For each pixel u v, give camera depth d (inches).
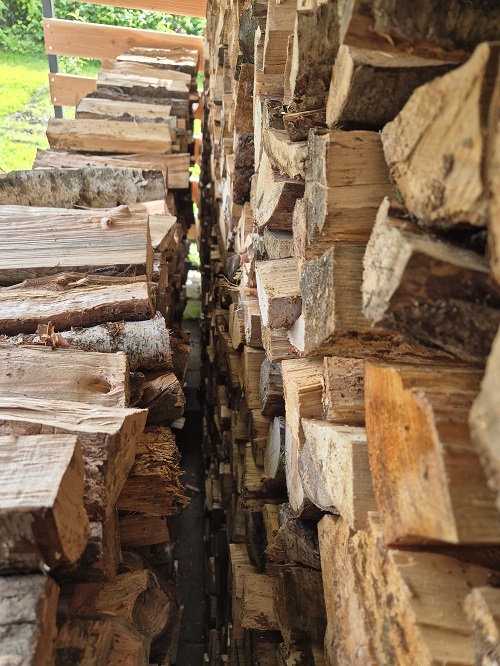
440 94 32.4
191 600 117.6
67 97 232.5
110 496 51.4
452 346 33.8
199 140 256.7
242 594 71.4
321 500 51.6
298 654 58.6
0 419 50.6
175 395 76.8
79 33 220.1
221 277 128.1
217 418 127.3
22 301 76.6
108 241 86.4
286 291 61.1
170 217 106.6
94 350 73.6
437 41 35.6
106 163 131.3
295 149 57.7
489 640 28.6
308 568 61.9
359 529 41.9
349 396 50.6
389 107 41.9
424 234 33.8
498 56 28.4
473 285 31.4
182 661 104.8
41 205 112.3
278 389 73.0
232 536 94.6
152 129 140.9
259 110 77.8
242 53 90.4
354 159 41.7
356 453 42.1
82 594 51.8
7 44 276.2
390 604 35.8
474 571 34.8
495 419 26.0
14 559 39.1
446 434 30.6
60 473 39.3
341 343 41.9
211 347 152.8
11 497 37.6
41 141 243.8
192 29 294.7
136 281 81.6
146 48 215.6
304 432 55.2
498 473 26.0
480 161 29.0
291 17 68.0
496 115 27.8
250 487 82.0
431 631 32.2
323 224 42.9
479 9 34.5
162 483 70.7
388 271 33.9
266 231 74.3
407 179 36.2
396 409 35.4
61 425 50.6
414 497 33.5
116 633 50.8
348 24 35.9
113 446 50.6
